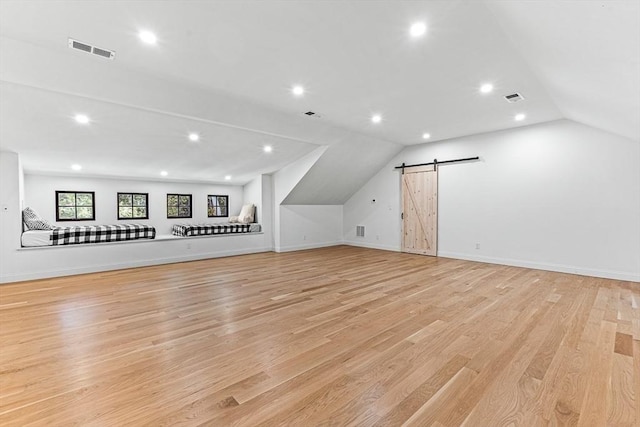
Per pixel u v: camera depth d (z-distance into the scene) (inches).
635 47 75.2
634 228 173.8
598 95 122.3
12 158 174.4
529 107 172.1
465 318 118.4
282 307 131.6
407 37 100.5
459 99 158.7
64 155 192.1
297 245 304.7
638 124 137.3
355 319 117.7
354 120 197.6
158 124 173.0
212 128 188.1
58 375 78.9
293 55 112.6
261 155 245.0
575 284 168.9
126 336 102.5
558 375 79.3
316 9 85.9
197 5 83.8
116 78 127.2
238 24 92.9
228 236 269.1
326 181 283.0
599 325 111.2
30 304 135.0
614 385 74.7
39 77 119.1
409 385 75.0
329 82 137.0
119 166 224.4
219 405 67.3
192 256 247.4
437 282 173.8
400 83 138.4
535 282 173.2
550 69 116.0
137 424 61.2
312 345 96.3
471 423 61.8
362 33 97.9
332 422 62.1
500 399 69.5
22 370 81.4
